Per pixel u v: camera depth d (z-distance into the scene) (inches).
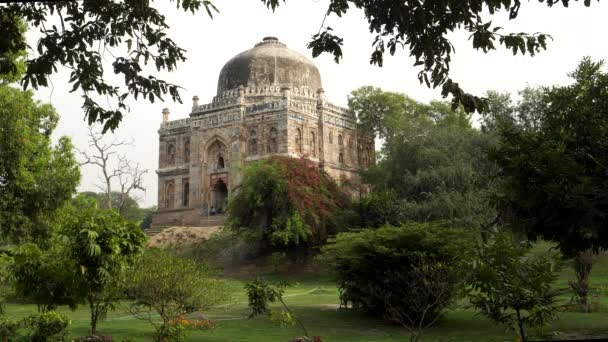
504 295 301.0
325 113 2043.6
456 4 304.7
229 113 2011.6
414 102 2213.3
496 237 324.8
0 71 316.5
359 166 2181.3
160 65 341.1
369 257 708.0
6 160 893.2
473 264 331.0
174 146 2214.6
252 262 1553.9
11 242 996.6
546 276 303.1
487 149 531.8
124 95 330.6
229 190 1961.1
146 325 650.2
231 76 2226.9
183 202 2144.4
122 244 487.8
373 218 1428.4
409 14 311.6
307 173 1493.6
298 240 1414.9
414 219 1355.8
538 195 464.4
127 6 324.8
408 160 1588.3
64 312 784.9
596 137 481.4
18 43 315.6
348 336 612.4
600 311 704.4
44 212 956.0
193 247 1678.2
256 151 1962.4
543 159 466.6
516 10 290.8
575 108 497.0
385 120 2140.7
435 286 529.7
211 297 585.6
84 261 466.6
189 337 573.9
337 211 1489.9
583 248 486.9
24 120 932.0
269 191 1455.5
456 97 330.0
